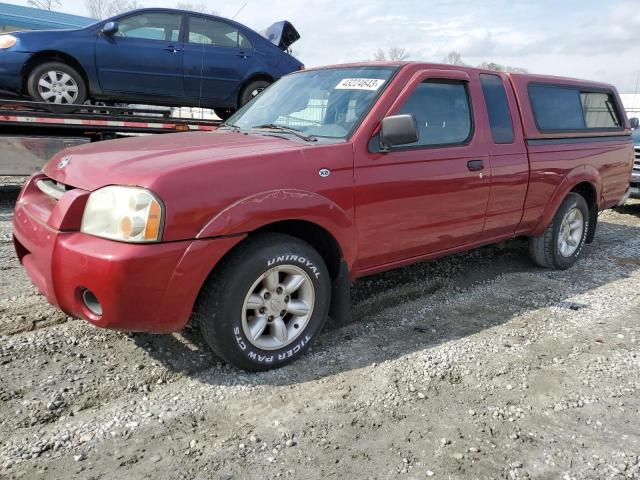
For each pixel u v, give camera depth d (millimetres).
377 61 3973
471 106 4129
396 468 2346
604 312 4234
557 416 2787
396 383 3039
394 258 3717
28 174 6277
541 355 3455
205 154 2953
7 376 2891
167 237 2586
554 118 4961
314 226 3223
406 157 3559
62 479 2195
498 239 4594
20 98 6941
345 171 3230
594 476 2346
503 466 2385
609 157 5629
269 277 2994
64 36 6797
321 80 4035
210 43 7730
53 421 2570
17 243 3332
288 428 2598
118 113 6871
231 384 2965
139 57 7215
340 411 2752
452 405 2846
